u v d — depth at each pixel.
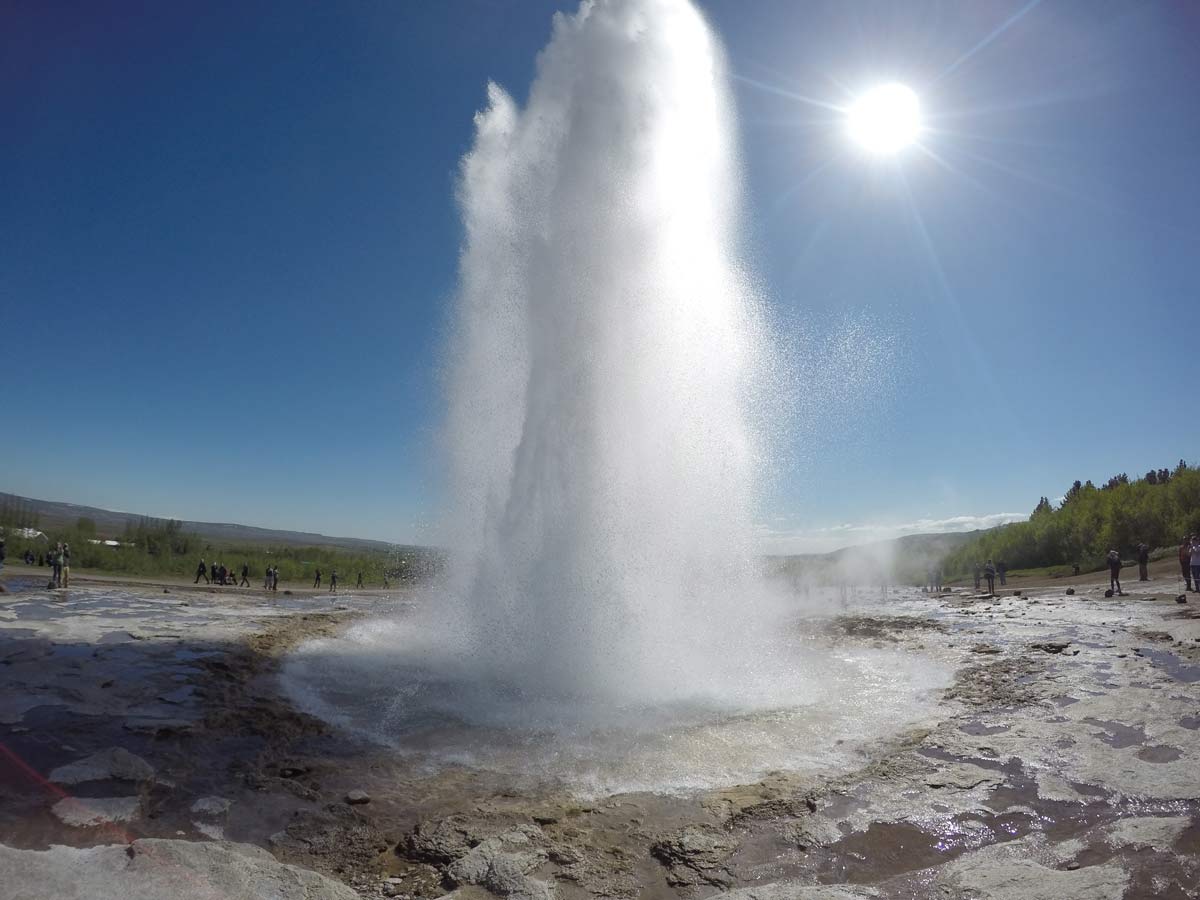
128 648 10.91
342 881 4.44
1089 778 5.74
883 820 5.17
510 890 4.30
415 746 6.95
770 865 4.58
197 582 37.69
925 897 4.06
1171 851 4.46
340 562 56.34
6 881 3.85
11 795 5.23
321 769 6.30
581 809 5.50
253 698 8.52
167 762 6.17
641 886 4.38
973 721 7.56
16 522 54.69
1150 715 7.25
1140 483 39.59
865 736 7.19
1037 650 11.56
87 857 4.29
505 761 6.54
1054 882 4.15
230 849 4.65
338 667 10.38
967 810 5.27
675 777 6.14
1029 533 44.50
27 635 11.49
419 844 4.89
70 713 7.23
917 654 11.90
